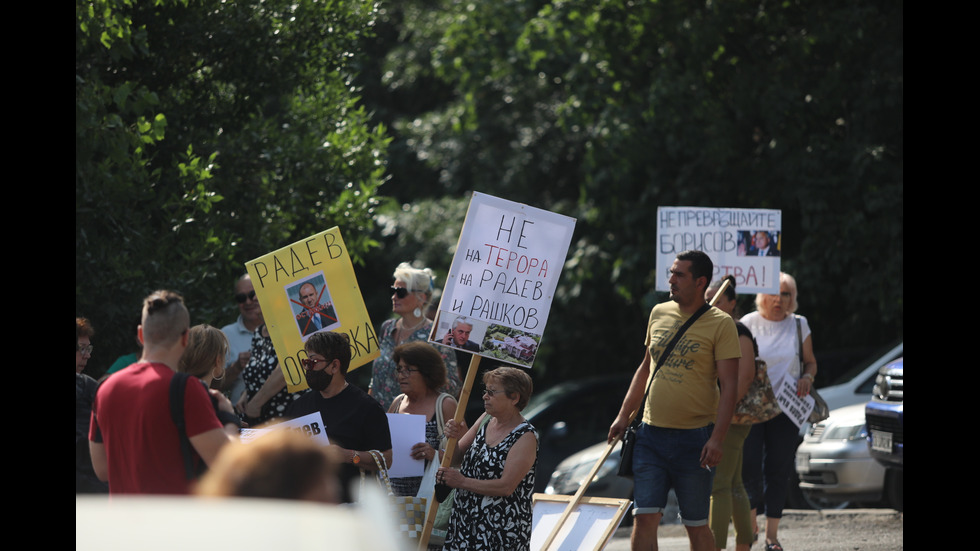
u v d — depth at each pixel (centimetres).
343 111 2514
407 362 1404
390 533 505
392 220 4428
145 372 949
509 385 1253
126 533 488
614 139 3378
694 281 1399
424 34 4606
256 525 488
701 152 3378
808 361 1814
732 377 1371
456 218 4406
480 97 4394
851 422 2539
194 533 484
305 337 1484
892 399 2208
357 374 4281
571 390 3459
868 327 3456
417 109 5175
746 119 3478
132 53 1842
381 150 2528
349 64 2450
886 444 2191
